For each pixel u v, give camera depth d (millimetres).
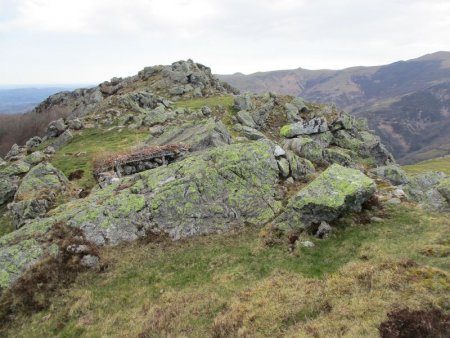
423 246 23156
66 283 25156
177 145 46000
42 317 22922
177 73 110438
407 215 28656
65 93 154875
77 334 21062
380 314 16250
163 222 29609
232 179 31812
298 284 21234
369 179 28766
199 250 27500
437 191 32156
